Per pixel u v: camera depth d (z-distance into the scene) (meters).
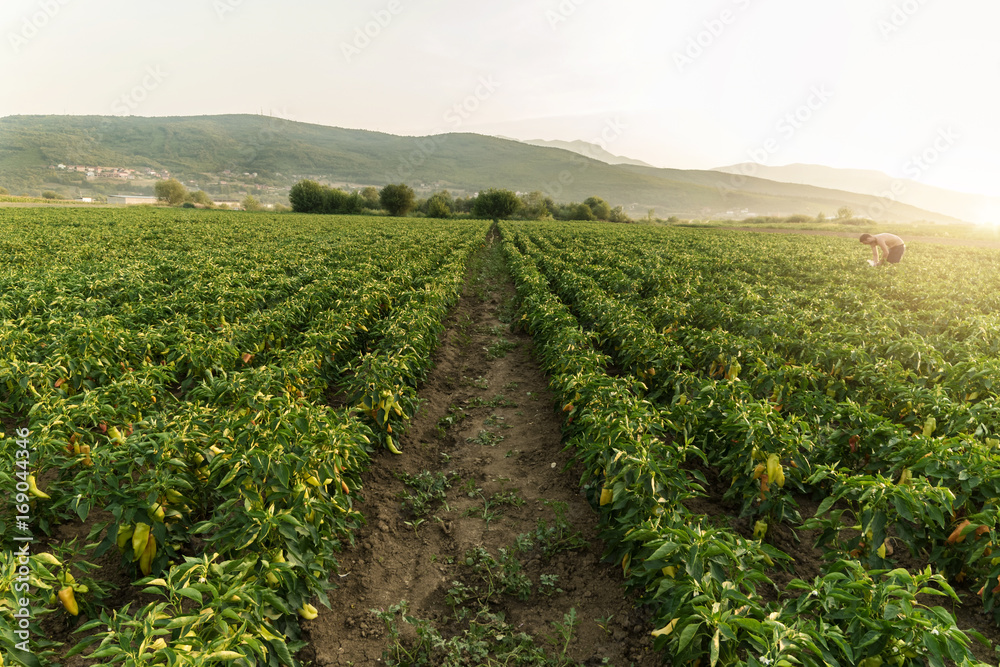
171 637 4.03
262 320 11.14
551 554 6.14
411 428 9.20
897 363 8.12
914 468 5.27
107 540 4.75
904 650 3.27
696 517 5.20
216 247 28.83
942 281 17.98
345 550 6.08
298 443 5.61
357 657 4.76
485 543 6.44
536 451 8.68
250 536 4.37
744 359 9.58
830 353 9.07
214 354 9.15
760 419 6.00
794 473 6.06
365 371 8.55
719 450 7.04
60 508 6.05
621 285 18.05
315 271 18.41
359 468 6.71
